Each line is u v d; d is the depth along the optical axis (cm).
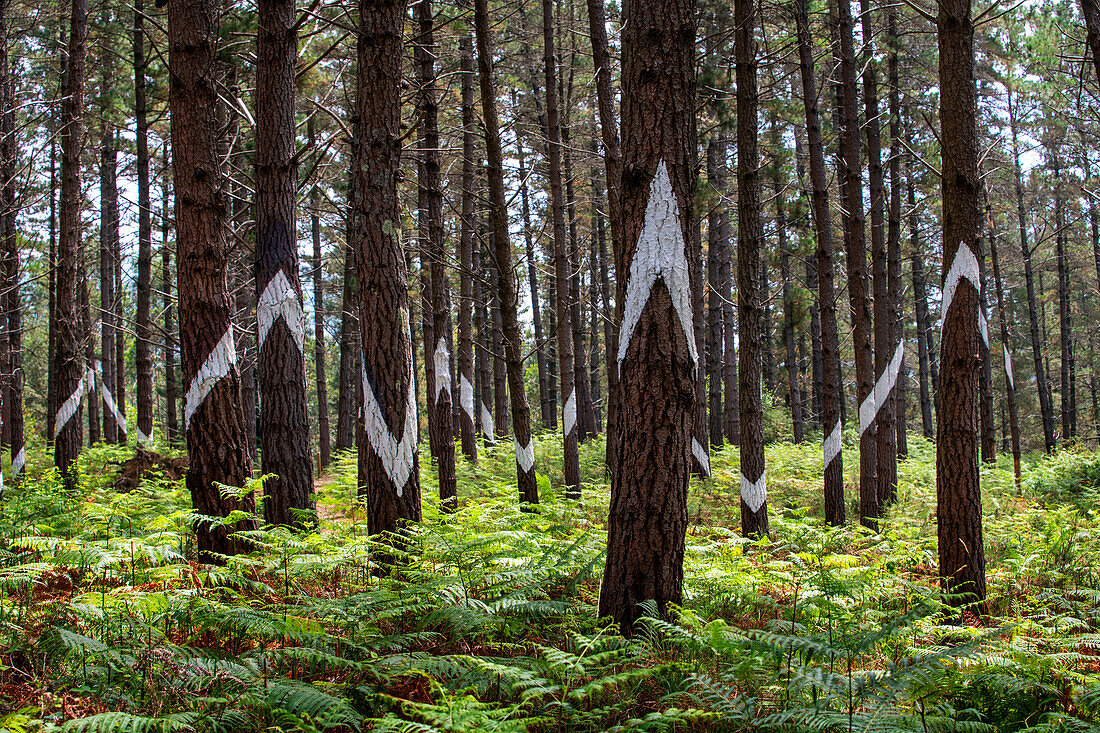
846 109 1198
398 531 663
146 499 1002
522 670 412
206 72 722
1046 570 802
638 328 514
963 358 657
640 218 520
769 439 2316
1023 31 1522
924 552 792
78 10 1307
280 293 748
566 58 1784
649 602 489
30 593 552
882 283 1288
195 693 417
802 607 584
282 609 524
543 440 2084
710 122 1706
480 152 1822
